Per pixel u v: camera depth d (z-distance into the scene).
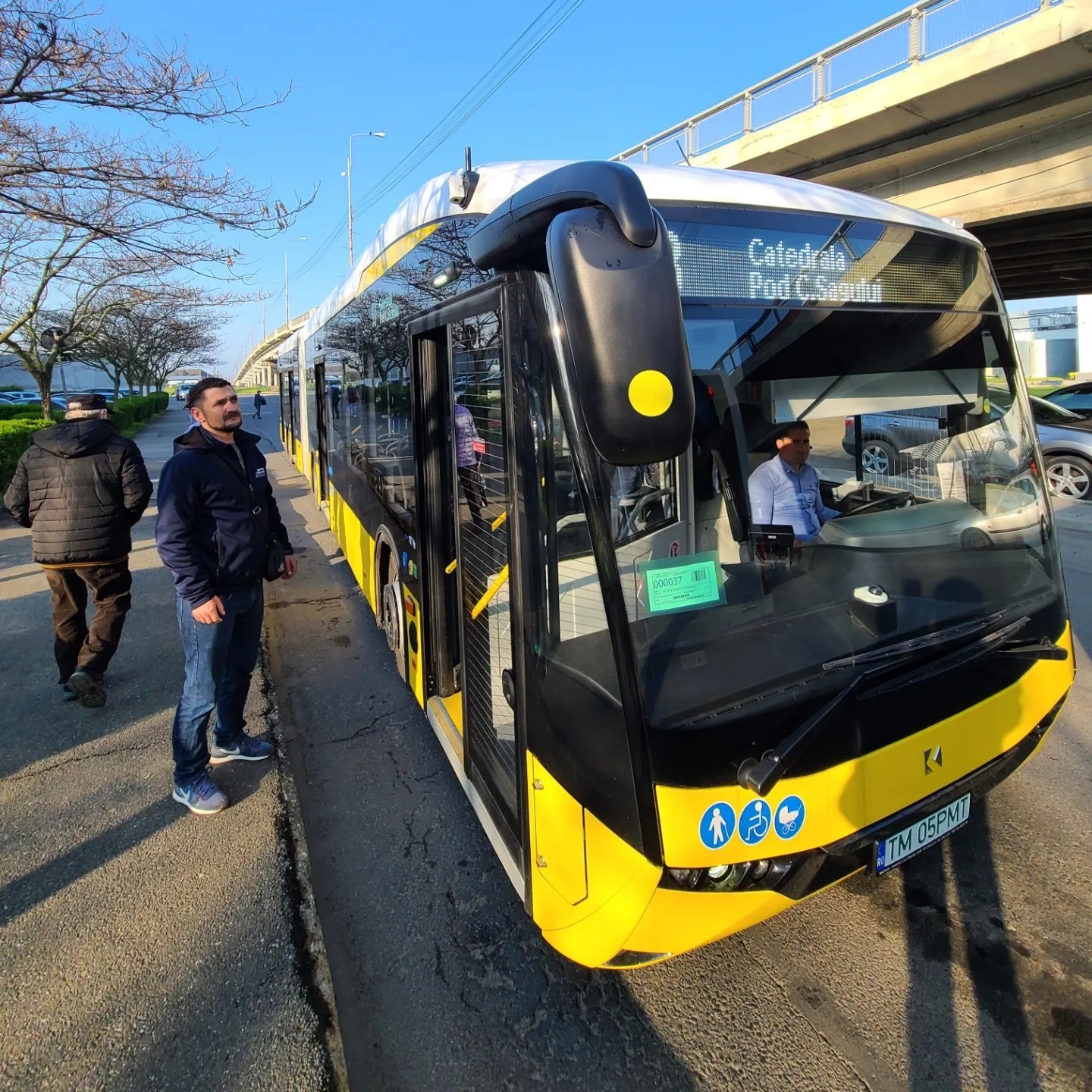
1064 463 10.06
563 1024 2.33
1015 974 2.46
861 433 2.43
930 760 2.15
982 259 2.74
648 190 2.18
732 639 1.98
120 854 3.08
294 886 2.88
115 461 4.23
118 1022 2.26
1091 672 4.68
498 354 2.33
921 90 12.20
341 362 6.56
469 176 2.74
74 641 4.50
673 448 1.45
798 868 1.96
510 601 2.19
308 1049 2.17
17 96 5.70
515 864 2.40
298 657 5.55
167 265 8.73
